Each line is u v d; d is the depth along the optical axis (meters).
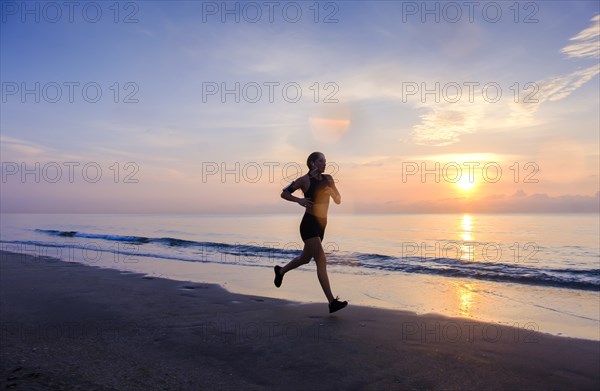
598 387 3.00
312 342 3.94
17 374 2.96
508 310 5.42
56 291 6.38
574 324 4.74
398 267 9.09
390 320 4.76
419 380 3.09
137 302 5.64
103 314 4.97
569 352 3.72
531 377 3.17
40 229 26.48
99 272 8.35
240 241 17.48
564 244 16.12
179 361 3.41
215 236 20.61
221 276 8.14
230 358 3.51
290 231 24.92
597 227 29.09
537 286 6.99
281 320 4.75
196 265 9.76
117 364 3.30
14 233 22.05
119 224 35.75
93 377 2.98
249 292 6.55
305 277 8.02
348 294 6.43
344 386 2.98
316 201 5.04
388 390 2.92
